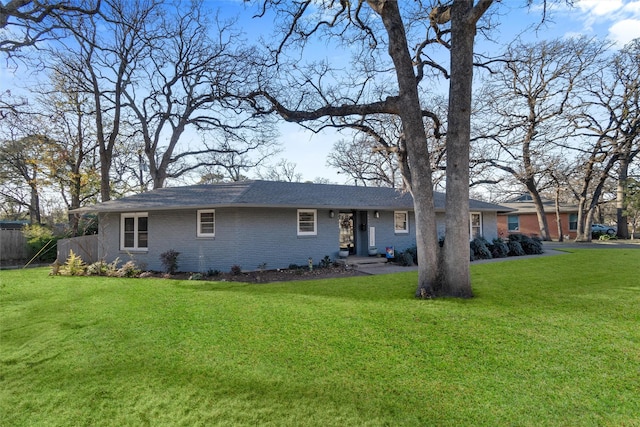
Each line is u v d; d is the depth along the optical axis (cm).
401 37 889
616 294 808
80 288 1045
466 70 820
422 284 833
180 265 1433
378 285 995
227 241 1375
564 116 2466
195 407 372
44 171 2298
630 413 350
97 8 1302
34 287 1075
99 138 2236
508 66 1482
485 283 977
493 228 2083
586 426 332
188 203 1353
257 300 825
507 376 429
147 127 2434
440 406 369
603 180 2797
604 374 429
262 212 1412
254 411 363
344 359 484
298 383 419
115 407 376
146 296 903
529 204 3722
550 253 1881
